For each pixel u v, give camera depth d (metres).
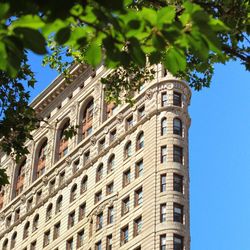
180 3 19.09
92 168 93.62
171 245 74.81
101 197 88.56
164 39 9.02
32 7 8.40
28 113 26.53
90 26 8.97
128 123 92.06
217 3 17.02
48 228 96.12
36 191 103.12
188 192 80.81
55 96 109.88
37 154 109.06
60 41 8.76
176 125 85.94
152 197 79.44
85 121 101.81
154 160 82.81
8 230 105.12
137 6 22.05
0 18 8.37
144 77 33.53
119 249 80.06
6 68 8.70
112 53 9.17
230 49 14.95
